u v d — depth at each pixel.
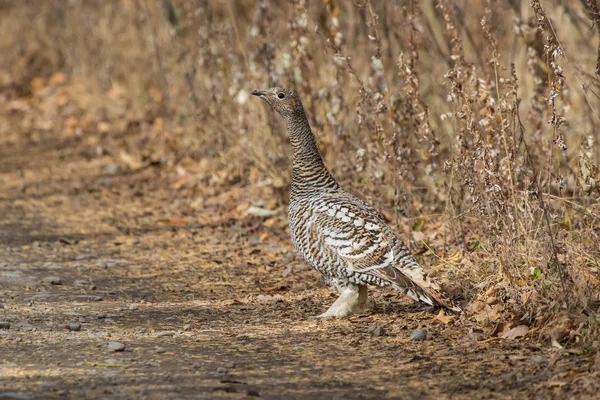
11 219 15.81
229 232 14.78
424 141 13.36
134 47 23.59
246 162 17.09
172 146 19.59
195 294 11.64
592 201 11.73
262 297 11.32
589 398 7.52
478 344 9.09
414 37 13.05
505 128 10.82
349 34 15.88
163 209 16.20
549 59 11.11
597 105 14.72
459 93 11.22
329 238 10.06
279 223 14.92
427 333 9.40
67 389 7.91
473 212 11.61
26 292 11.65
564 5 14.15
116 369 8.52
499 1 14.81
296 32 14.36
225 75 17.80
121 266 13.11
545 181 11.10
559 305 9.16
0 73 28.12
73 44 26.11
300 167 10.71
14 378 8.23
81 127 22.72
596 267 9.99
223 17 20.19
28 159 20.38
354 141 14.22
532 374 8.20
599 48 10.59
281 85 15.48
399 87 14.19
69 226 15.38
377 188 12.92
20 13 28.72
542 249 10.01
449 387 7.99
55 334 9.75
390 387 8.03
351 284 10.32
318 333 9.74
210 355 8.99
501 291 10.09
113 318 10.48
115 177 18.55
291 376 8.34
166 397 7.72
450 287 10.80
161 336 9.71
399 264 9.77
